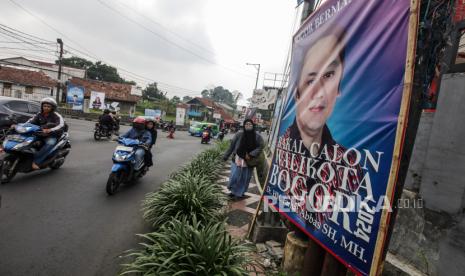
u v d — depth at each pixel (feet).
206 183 16.61
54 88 118.52
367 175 6.87
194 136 94.79
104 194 18.25
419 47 6.25
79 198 16.93
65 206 15.39
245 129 19.93
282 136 12.04
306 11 14.67
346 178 7.59
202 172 22.95
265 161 29.35
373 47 7.35
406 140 6.12
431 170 7.89
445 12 6.57
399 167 6.10
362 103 7.41
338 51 8.82
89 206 15.87
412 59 6.06
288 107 12.06
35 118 20.33
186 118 165.48
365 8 7.90
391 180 6.16
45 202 15.57
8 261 9.85
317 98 9.61
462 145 7.05
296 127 10.83
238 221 15.78
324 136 8.86
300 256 10.02
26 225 12.62
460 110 7.16
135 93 170.91
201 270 8.19
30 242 11.26
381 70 6.95
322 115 9.12
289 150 11.10
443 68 8.18
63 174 21.67
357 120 7.49
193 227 10.04
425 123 9.07
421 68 6.23
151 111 122.62
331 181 8.21
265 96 83.41
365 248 6.61
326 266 8.11
